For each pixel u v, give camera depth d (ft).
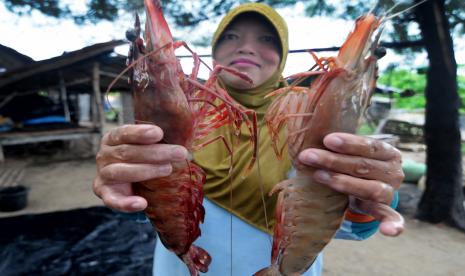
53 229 14.70
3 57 36.32
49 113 48.26
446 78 16.97
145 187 4.60
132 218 5.67
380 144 3.60
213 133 5.81
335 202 4.43
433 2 14.67
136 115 4.25
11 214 19.19
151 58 4.08
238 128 4.82
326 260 14.10
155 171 3.62
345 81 4.06
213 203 5.59
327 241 4.66
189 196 4.88
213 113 4.89
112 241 13.58
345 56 4.14
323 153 3.61
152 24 4.13
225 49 6.02
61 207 20.49
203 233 5.53
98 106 40.37
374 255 14.53
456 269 13.38
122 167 3.58
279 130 4.93
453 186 17.71
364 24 4.13
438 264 13.76
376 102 49.29
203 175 5.24
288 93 4.63
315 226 4.60
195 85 4.31
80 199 22.22
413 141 47.47
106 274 11.38
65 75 41.63
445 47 15.70
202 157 5.69
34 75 36.88
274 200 5.37
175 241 5.01
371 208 3.75
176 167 4.60
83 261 12.14
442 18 14.92
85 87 50.21
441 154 17.79
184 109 4.20
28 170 32.24
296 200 4.65
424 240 15.98
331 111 4.04
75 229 14.67
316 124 4.10
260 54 5.85
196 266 5.21
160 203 4.70
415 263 13.85
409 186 25.81
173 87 4.13
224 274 5.36
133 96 4.27
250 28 5.89
